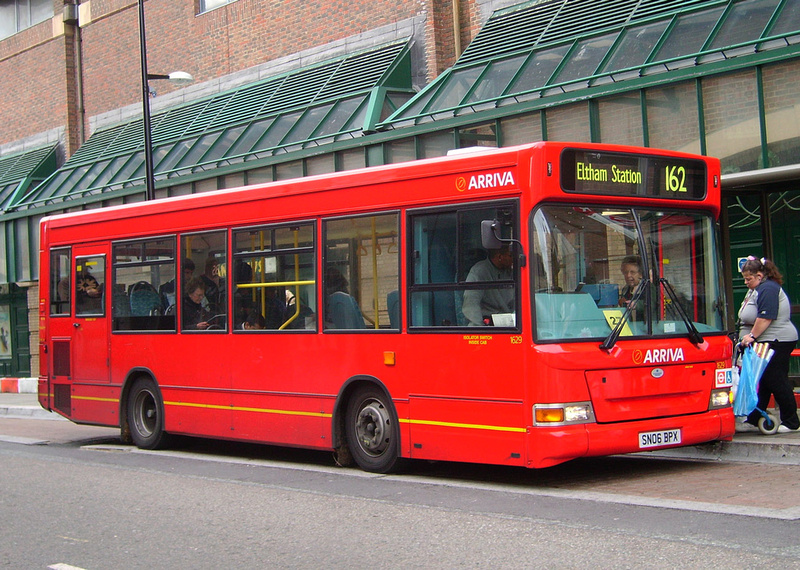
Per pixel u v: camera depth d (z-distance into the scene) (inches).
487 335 342.6
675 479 350.9
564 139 556.7
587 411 330.6
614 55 556.4
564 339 332.2
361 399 394.0
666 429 346.9
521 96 580.7
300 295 415.5
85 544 283.4
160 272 486.9
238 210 445.4
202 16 981.2
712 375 365.4
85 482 397.7
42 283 561.6
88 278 530.9
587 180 342.3
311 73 845.2
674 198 363.9
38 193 1025.5
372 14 818.8
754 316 403.2
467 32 749.9
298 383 415.8
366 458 391.2
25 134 1206.3
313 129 740.0
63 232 548.1
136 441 505.0
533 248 332.8
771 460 380.5
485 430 342.3
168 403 482.9
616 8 608.1
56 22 1151.0
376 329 382.3
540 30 647.8
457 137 614.2
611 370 336.8
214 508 330.3
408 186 371.9
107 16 1101.7
